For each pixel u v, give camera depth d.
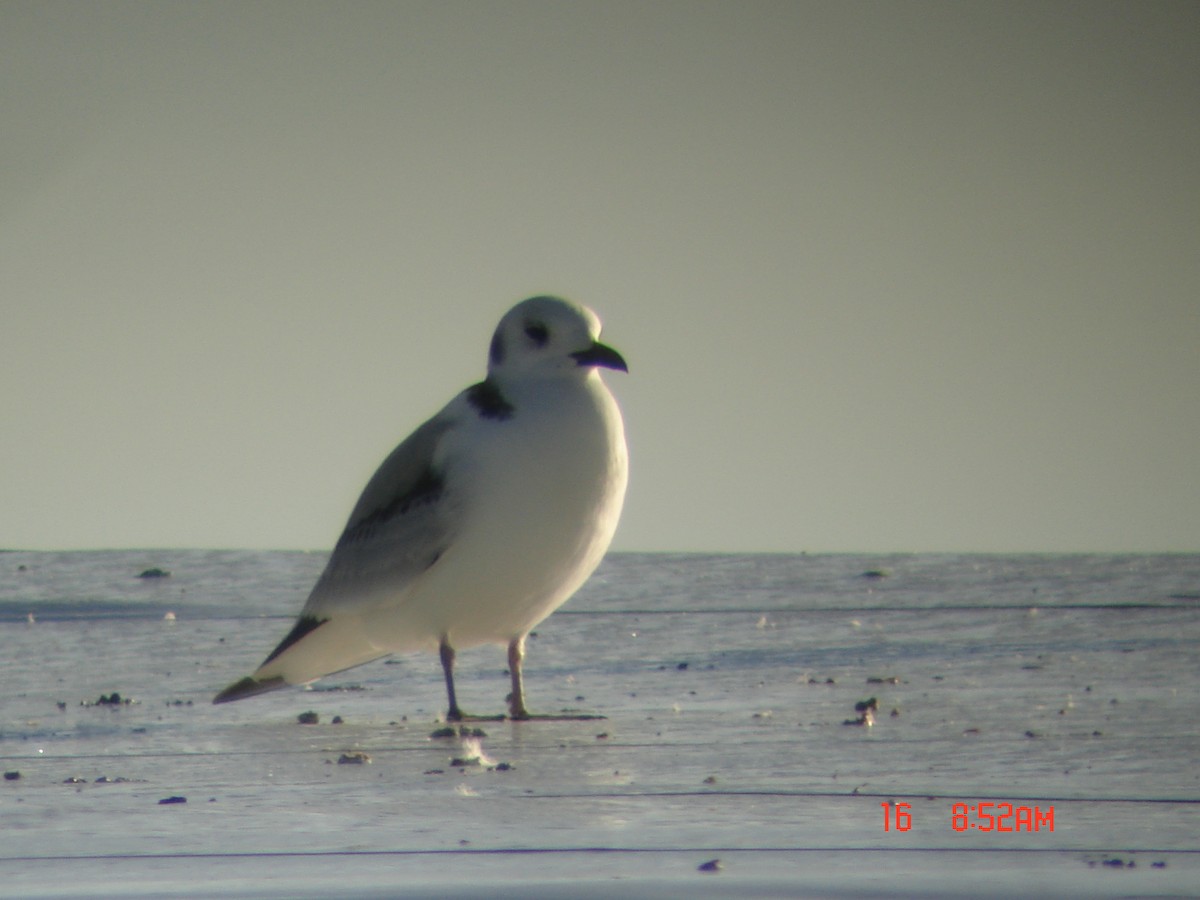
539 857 6.49
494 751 9.26
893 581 18.58
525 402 10.98
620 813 7.32
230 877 6.25
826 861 6.37
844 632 14.71
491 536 10.93
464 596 11.09
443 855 6.55
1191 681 11.38
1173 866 6.26
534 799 7.70
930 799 7.50
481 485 10.92
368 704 11.65
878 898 5.81
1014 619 15.41
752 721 10.05
